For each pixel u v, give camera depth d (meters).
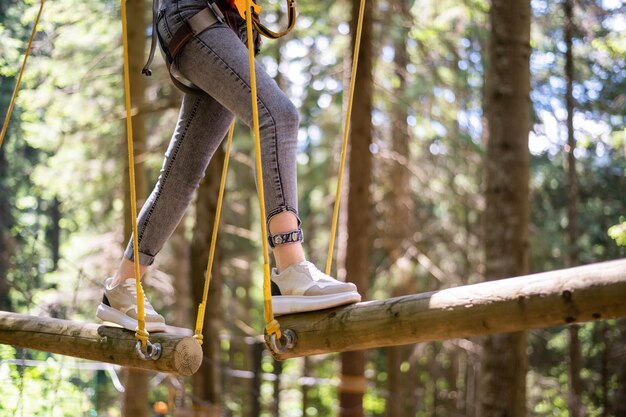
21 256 10.34
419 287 15.46
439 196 14.24
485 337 8.26
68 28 10.27
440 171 14.16
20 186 13.02
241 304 16.58
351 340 2.12
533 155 16.03
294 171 2.38
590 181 15.48
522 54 8.23
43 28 9.96
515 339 8.12
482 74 12.84
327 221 15.44
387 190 13.55
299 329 2.24
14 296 10.30
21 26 10.18
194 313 10.32
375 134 12.99
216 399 10.10
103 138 11.59
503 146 8.19
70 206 13.30
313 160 17.14
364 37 11.05
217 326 10.30
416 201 14.46
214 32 2.45
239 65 2.39
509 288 1.79
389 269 14.00
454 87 12.91
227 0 2.50
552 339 16.08
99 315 2.71
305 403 16.88
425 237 14.68
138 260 2.54
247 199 15.71
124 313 2.67
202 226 10.43
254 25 2.58
